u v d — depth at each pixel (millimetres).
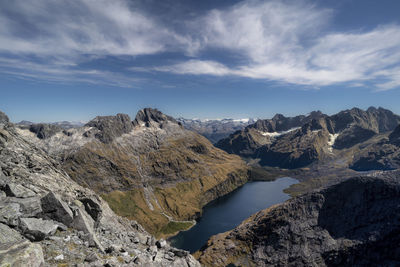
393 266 125500
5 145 38375
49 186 33438
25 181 30531
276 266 149125
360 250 139875
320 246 151625
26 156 40000
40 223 20672
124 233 33562
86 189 48188
